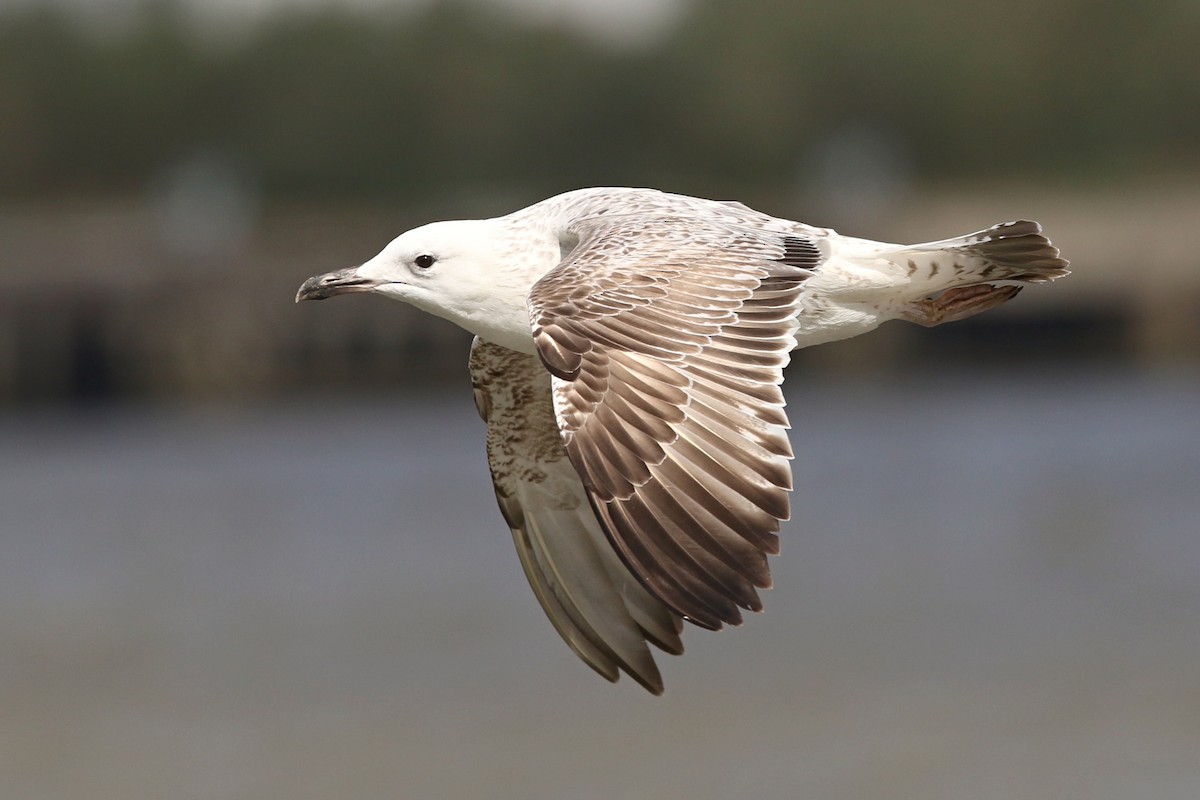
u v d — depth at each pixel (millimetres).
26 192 69500
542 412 7559
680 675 16391
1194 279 41812
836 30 66625
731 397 5398
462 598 19391
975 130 66250
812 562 20531
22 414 41938
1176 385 35375
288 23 68000
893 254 6922
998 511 22750
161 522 24016
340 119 64812
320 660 17172
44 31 71000
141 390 43656
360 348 42062
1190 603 18062
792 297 5676
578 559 7641
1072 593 18609
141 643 17969
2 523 24438
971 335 41281
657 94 64688
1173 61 66125
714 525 5180
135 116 68750
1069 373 38906
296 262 44594
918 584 19250
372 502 24969
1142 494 23406
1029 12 67125
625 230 6168
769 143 64625
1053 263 6891
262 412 38344
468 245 7137
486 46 65938
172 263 44469
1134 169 64625
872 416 32438
